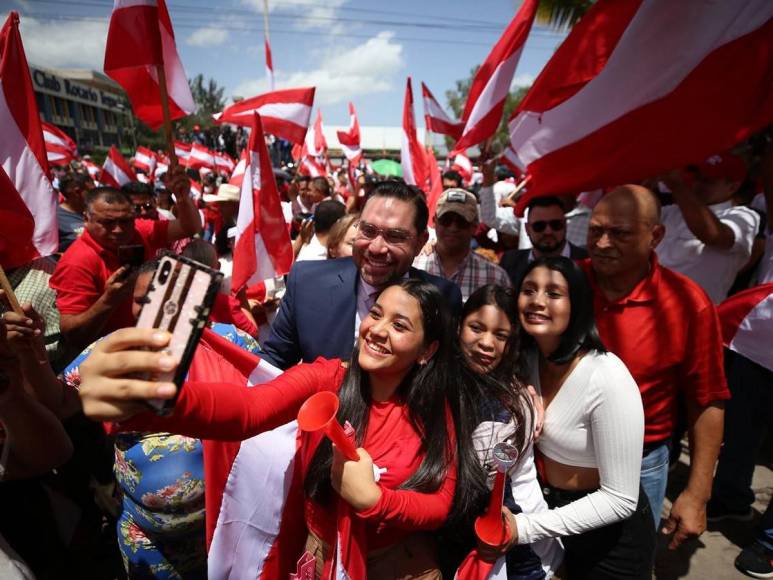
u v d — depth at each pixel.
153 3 2.64
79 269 2.73
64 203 5.24
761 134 3.11
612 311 1.87
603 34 2.36
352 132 9.31
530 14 3.36
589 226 1.83
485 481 1.50
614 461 1.54
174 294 0.79
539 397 1.72
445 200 3.02
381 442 1.45
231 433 1.14
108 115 42.06
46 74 31.86
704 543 2.78
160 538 1.84
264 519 1.61
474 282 3.15
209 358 1.64
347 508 1.32
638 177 2.36
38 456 1.56
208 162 11.50
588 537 1.77
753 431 2.78
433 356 1.49
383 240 1.90
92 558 2.39
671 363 1.80
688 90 2.15
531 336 1.75
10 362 1.48
